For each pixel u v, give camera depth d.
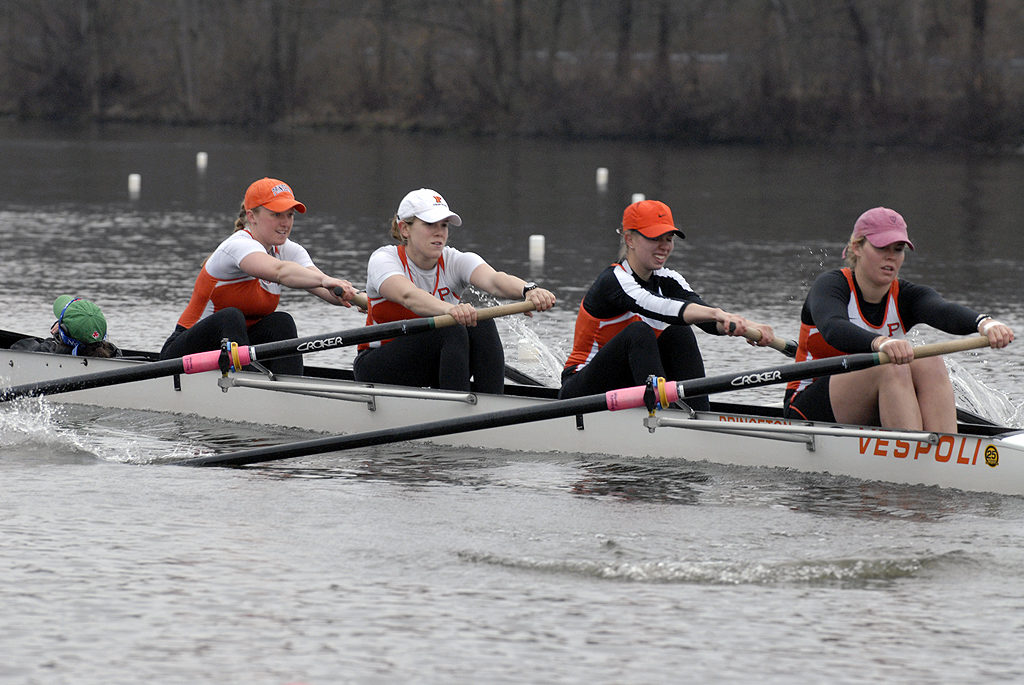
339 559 19.50
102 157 135.50
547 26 186.12
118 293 51.03
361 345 30.61
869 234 24.09
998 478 23.25
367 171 120.25
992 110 151.25
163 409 31.05
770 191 102.75
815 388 25.58
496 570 19.09
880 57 163.75
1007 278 58.94
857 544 20.41
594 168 126.25
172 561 19.23
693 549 20.17
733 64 169.88
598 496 23.66
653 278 27.64
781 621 17.02
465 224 79.94
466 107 185.00
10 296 49.94
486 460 26.62
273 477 24.92
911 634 16.55
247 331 31.47
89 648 15.92
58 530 20.70
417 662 15.61
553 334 43.72
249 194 31.33
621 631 16.62
